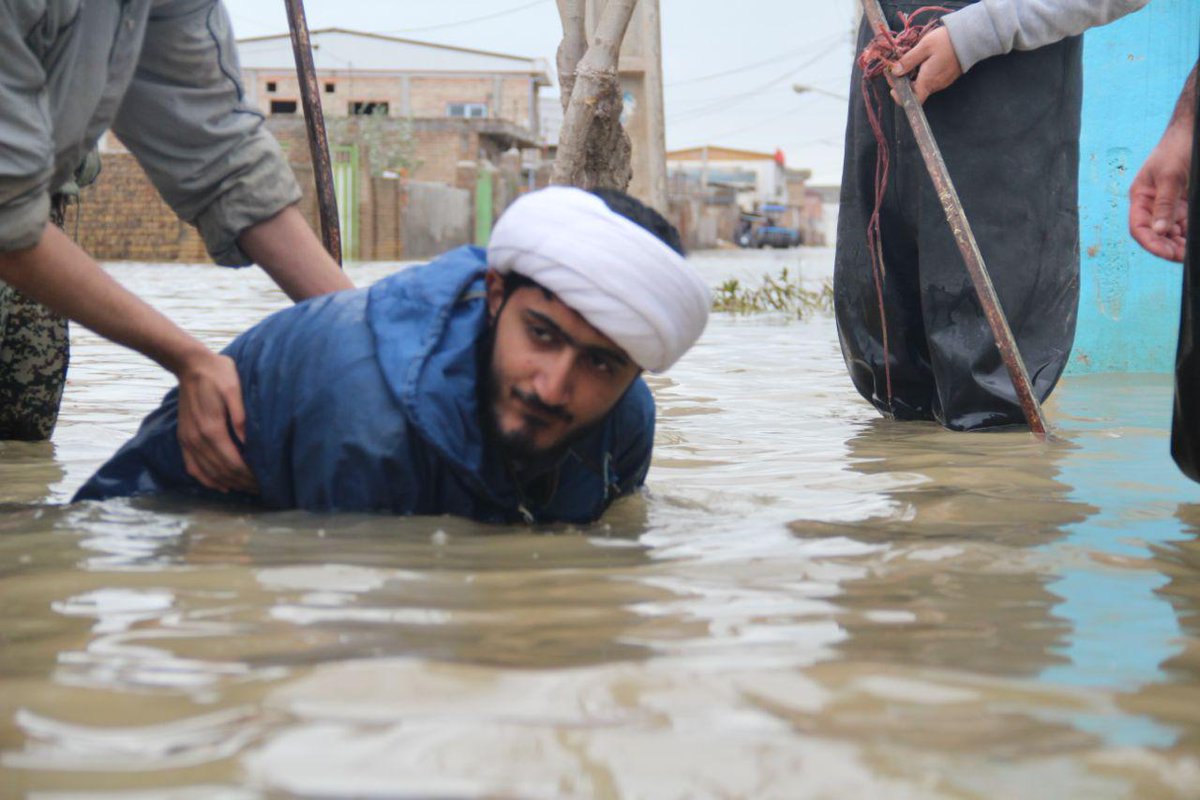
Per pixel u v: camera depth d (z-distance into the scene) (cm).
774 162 8056
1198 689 143
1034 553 211
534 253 207
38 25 227
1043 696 139
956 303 376
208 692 136
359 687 136
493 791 113
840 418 402
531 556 205
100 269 238
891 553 211
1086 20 362
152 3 268
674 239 219
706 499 264
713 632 162
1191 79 264
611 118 472
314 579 185
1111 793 114
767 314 932
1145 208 268
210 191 289
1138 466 302
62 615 167
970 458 317
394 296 235
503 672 142
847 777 116
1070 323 388
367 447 225
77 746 122
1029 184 378
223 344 634
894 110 383
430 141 3628
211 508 238
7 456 326
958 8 375
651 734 125
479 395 224
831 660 150
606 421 242
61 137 245
